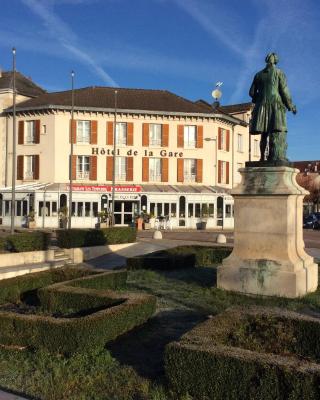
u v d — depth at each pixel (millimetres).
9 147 43281
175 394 5309
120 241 22859
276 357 5129
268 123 10742
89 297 8672
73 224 40531
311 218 47969
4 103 43438
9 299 10633
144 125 42875
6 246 18484
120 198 41469
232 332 6383
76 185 40781
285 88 10844
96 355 6609
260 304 9516
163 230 39656
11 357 6566
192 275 13211
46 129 41688
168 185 43281
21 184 42406
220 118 44094
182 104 44406
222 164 45188
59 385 5648
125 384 5746
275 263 10219
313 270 11086
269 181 10391
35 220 39719
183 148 43531
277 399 4801
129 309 7621
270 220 10406
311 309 9250
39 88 49875
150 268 14492
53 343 6664
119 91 45844
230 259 10828
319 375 4645
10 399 5176
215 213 43094
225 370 5062
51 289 9102
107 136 42188
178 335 7750
